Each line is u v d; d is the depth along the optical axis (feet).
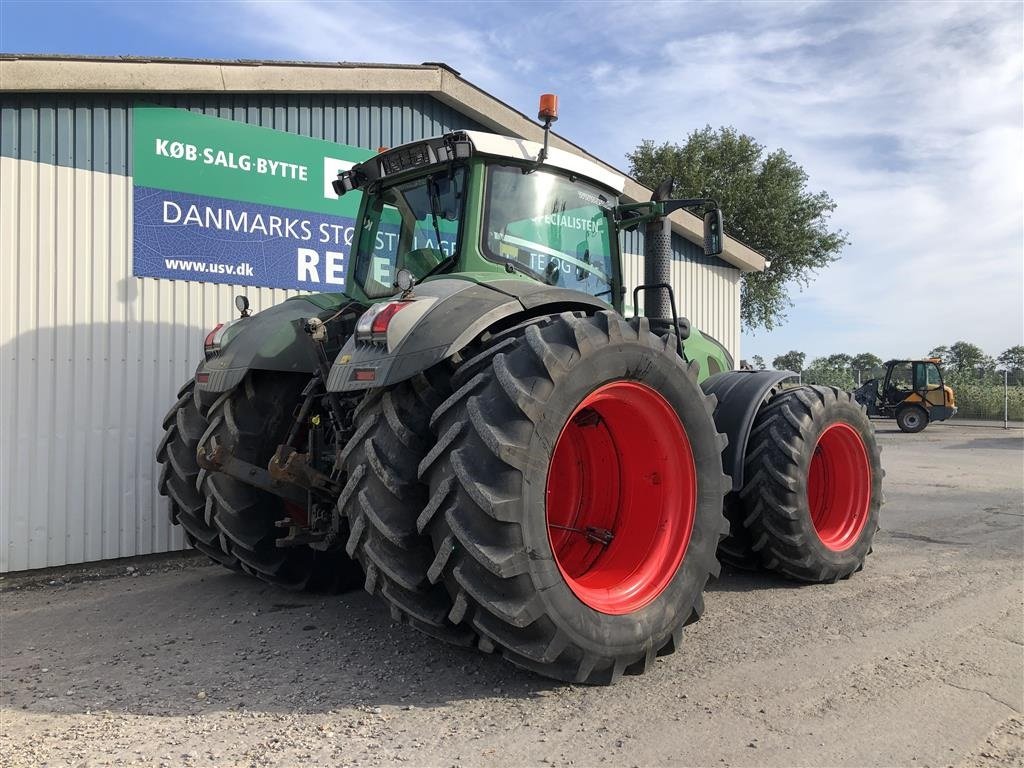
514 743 7.58
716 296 33.12
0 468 15.58
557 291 9.78
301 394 12.42
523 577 8.02
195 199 18.12
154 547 17.52
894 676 9.50
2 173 15.55
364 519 8.66
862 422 14.83
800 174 78.79
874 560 16.17
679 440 9.95
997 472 34.32
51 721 8.23
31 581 15.46
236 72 18.12
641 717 8.21
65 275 16.30
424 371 9.28
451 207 11.47
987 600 13.04
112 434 16.96
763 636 11.06
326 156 20.39
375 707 8.52
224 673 9.74
